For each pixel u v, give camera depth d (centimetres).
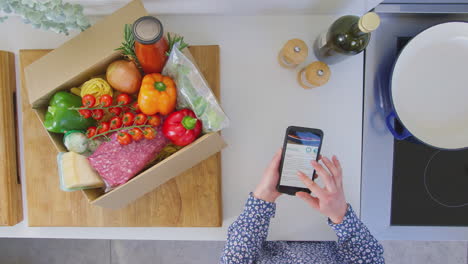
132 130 70
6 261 164
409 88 81
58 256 164
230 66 87
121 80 70
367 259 73
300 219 89
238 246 72
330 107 87
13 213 86
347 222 70
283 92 87
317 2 75
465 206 88
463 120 81
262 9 80
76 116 72
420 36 76
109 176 71
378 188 88
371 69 85
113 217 87
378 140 87
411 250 160
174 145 80
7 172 85
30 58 83
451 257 159
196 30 86
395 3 82
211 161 85
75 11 62
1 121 83
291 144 70
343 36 66
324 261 75
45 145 85
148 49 60
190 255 163
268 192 73
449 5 81
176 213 86
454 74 79
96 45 70
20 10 59
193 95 68
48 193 86
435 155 87
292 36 86
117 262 164
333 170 70
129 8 69
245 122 88
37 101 72
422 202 89
